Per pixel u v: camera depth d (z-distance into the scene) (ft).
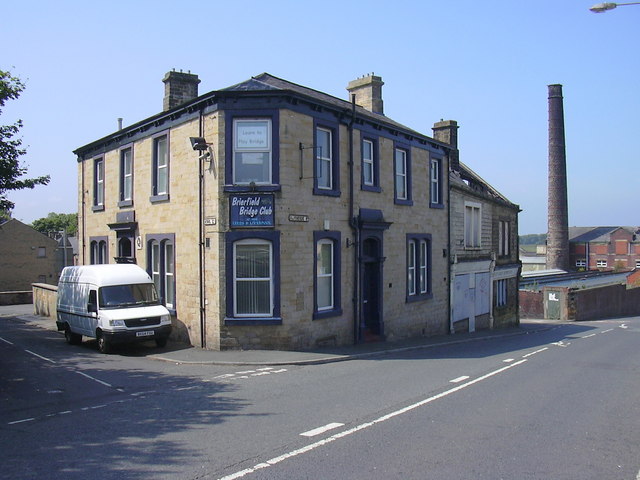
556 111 190.60
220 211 49.88
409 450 22.08
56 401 31.60
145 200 60.85
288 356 47.03
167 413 28.27
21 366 43.19
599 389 35.58
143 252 61.36
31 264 195.52
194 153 52.75
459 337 71.92
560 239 194.59
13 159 44.86
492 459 21.09
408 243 66.85
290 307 50.39
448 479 18.98
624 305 167.84
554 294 137.59
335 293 55.26
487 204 89.56
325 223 53.67
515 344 66.18
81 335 56.70
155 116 57.62
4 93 43.65
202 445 22.74
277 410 28.71
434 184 74.23
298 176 50.98
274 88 50.26
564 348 61.52
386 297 62.64
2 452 22.08
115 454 21.67
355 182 57.67
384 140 62.49
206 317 51.34
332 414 27.84
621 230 284.20
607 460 21.16
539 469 20.03
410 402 30.63
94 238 73.05
